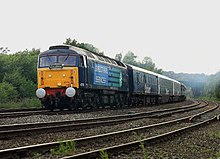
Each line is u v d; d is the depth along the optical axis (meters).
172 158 8.99
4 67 42.69
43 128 12.46
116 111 24.91
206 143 11.85
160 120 19.97
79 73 22.59
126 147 9.57
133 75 34.09
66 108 24.72
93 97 25.58
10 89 35.66
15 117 17.88
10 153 7.95
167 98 51.00
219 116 23.45
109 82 27.92
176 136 13.07
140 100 37.88
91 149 9.66
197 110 32.12
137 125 16.72
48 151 9.11
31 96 39.59
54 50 22.92
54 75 22.61
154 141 11.14
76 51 22.81
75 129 13.99
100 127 15.24
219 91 84.12
